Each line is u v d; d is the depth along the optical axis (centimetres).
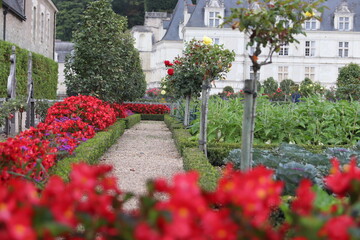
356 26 4356
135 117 2048
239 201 166
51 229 148
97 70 1368
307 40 4372
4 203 150
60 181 177
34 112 1239
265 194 168
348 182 185
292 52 4366
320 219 166
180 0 5166
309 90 2702
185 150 758
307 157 555
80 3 6131
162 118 2689
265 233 162
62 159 620
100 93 1377
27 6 2169
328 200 298
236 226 154
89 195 171
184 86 1182
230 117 905
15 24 1983
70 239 175
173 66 1195
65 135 700
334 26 4344
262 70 4350
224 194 176
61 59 5166
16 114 1295
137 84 2725
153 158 893
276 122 903
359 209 176
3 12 1789
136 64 2705
